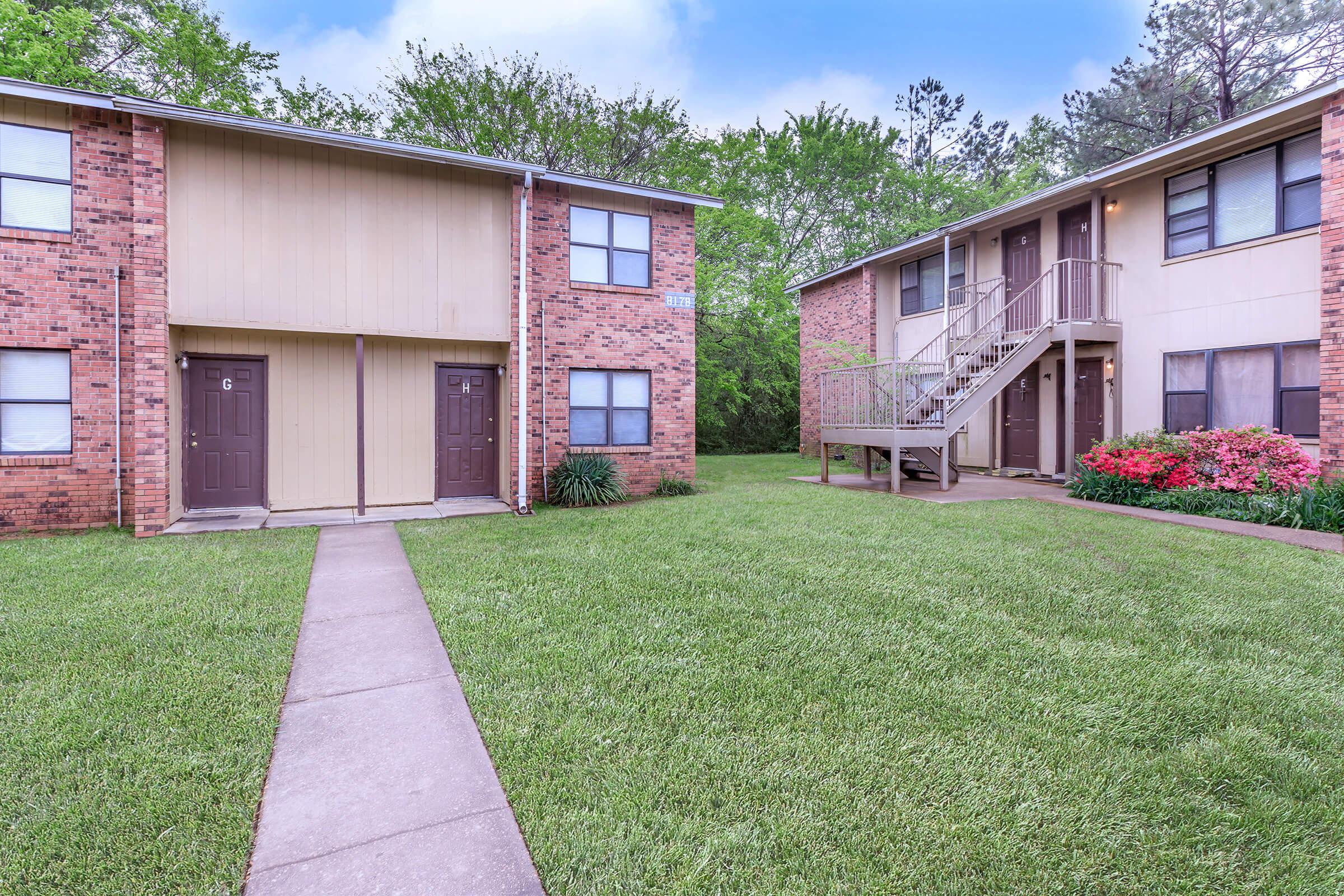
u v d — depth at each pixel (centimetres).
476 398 989
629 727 282
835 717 292
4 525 727
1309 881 193
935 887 191
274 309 805
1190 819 223
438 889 188
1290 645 378
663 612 436
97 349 757
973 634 394
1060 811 225
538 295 972
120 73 1534
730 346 2070
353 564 585
